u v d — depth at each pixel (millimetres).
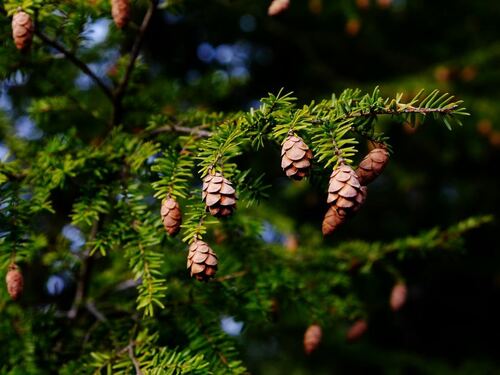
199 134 573
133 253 554
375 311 1206
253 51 1481
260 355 1424
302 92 1452
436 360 1391
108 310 660
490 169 1486
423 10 1423
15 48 600
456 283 1604
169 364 534
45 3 566
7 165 583
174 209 522
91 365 563
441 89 1214
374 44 1475
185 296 610
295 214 1345
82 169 584
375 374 1343
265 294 611
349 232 1511
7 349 613
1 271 576
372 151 507
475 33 1426
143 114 654
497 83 1302
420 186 1499
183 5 632
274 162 1230
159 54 1312
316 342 626
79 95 706
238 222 636
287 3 584
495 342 1610
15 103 863
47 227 862
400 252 681
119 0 574
